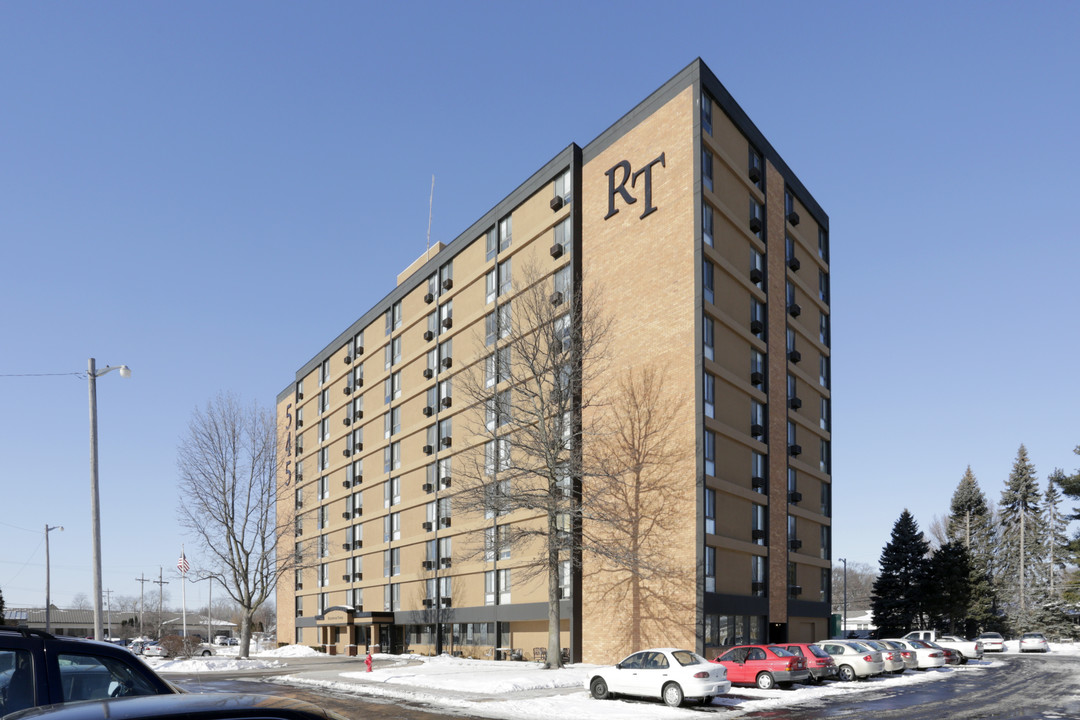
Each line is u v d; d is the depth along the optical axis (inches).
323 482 2925.7
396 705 886.4
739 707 840.9
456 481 1987.0
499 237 1951.3
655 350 1494.8
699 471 1378.0
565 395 1432.1
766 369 1669.5
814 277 1975.9
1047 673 1354.6
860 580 6569.9
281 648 2564.0
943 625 2812.5
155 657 1987.0
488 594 1846.7
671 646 1373.0
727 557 1451.8
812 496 1840.6
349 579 2608.3
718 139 1568.7
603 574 1520.7
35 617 4163.4
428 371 2192.4
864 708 837.2
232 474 1884.8
